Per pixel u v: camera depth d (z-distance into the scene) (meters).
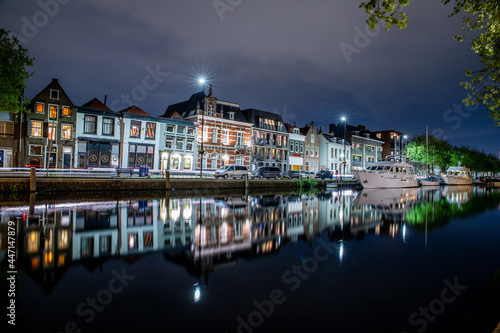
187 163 46.19
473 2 7.17
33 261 7.62
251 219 14.49
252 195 30.58
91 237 10.20
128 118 40.81
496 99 8.88
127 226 12.20
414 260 8.02
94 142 38.12
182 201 22.58
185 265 7.48
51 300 5.47
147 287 6.08
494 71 8.06
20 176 25.45
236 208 18.86
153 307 5.25
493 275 6.91
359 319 4.89
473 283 6.45
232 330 4.55
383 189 44.94
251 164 54.78
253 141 55.81
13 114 34.59
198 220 13.91
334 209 19.23
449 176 62.78
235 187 37.00
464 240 10.43
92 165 38.12
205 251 8.71
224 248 9.08
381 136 89.56
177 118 46.78
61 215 14.44
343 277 6.75
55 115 35.88
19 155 33.75
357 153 78.50
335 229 12.38
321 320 4.88
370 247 9.40
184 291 5.93
